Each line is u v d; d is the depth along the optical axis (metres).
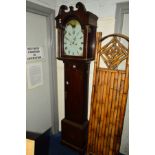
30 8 1.75
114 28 1.76
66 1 2.04
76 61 1.75
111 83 1.54
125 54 1.45
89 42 1.71
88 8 1.90
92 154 1.75
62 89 2.34
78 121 1.96
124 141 1.98
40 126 2.22
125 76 1.46
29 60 1.90
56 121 2.44
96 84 1.64
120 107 1.52
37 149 1.17
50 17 2.05
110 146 1.62
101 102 1.63
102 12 1.81
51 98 2.33
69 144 2.06
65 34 1.82
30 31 1.86
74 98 1.92
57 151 2.10
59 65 2.27
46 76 2.21
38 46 2.01
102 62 1.90
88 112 2.16
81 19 1.59
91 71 2.03
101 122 1.65
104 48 1.55
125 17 1.70
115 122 1.56
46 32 2.10
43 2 1.92
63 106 2.40
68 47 1.83
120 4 1.67
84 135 1.96
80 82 1.82
